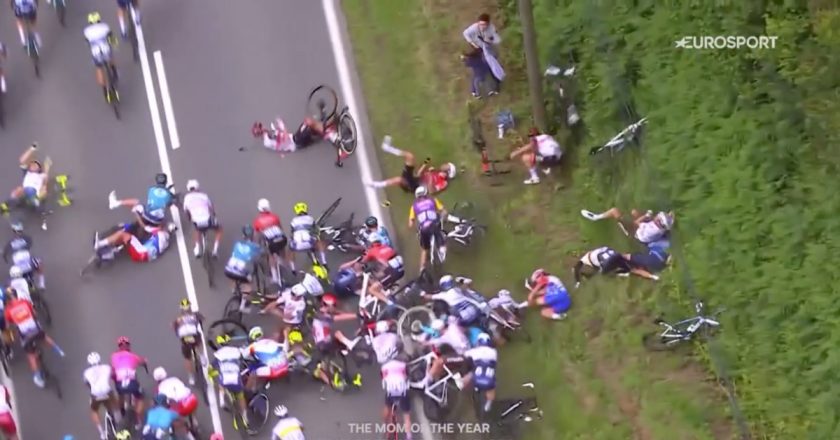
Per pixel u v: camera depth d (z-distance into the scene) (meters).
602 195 75.31
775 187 67.56
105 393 65.12
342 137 79.31
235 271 70.44
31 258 72.25
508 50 83.94
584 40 79.81
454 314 66.75
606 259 70.62
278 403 68.00
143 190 79.06
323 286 71.62
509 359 69.06
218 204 77.81
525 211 76.19
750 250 67.12
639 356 67.81
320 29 87.62
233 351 65.25
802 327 63.56
